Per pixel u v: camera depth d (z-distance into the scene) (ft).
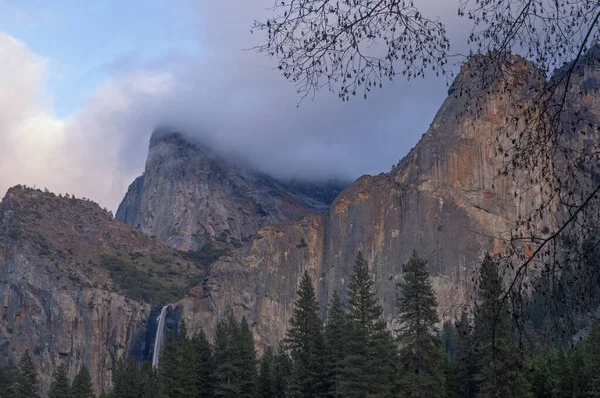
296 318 333.42
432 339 261.03
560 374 261.85
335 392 285.84
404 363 261.65
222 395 349.82
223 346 350.43
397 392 271.69
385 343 285.23
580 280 45.91
